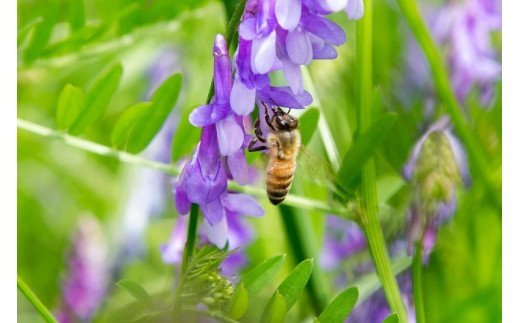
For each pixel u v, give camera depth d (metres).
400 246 0.33
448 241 0.35
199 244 0.28
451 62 0.38
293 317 0.34
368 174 0.29
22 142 0.40
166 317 0.27
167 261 0.32
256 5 0.26
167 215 0.39
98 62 0.39
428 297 0.35
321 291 0.32
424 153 0.29
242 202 0.27
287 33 0.26
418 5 0.38
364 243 0.35
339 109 0.37
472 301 0.34
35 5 0.33
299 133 0.29
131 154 0.30
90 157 0.41
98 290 0.37
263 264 0.28
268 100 0.26
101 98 0.29
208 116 0.26
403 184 0.34
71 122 0.29
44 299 0.39
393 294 0.29
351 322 0.33
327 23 0.26
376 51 0.38
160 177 0.38
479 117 0.36
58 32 0.33
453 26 0.38
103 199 0.41
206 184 0.26
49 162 0.41
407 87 0.37
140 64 0.39
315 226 0.36
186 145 0.30
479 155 0.33
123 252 0.38
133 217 0.38
